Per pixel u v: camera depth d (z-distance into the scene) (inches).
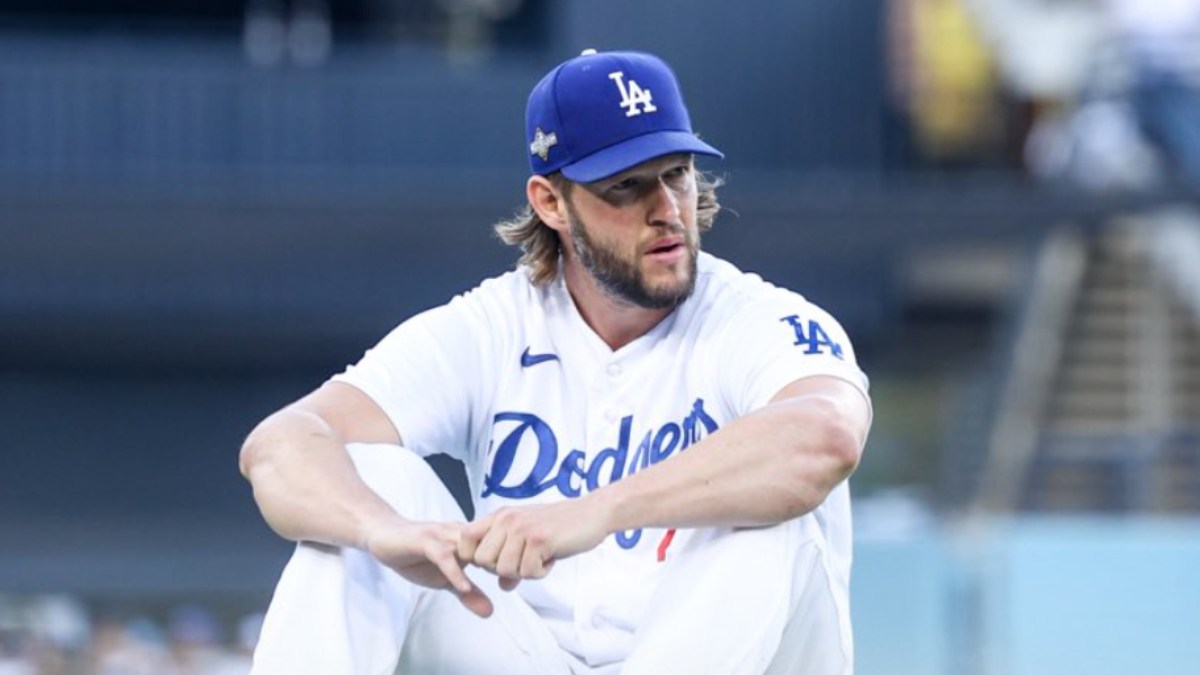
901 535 1502.2
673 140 444.5
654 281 449.4
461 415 481.7
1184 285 2107.5
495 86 2169.0
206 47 2128.4
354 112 2148.1
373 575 445.1
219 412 2133.4
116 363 2112.5
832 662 447.8
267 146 2126.0
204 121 2114.9
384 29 2292.1
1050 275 2108.8
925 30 2351.1
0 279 2031.3
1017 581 1405.0
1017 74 2399.1
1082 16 2394.2
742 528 429.7
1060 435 1953.7
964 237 1844.2
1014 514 1903.3
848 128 2208.4
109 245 1710.1
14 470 2098.9
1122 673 1406.3
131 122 2100.1
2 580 2020.2
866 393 454.6
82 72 2087.8
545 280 480.1
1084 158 2153.1
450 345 478.0
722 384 463.2
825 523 459.8
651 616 433.1
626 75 449.1
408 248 1736.0
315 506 438.3
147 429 2121.1
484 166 2170.3
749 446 427.2
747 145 2194.9
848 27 2207.2
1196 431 1932.8
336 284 2071.9
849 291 2177.7
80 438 2105.1
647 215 447.5
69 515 2098.9
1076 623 1400.1
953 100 2356.1
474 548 428.8
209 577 2036.2
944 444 2122.3
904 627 1378.0
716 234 1787.6
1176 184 1873.8
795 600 434.9
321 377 2149.4
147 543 2106.3
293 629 433.4
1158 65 2178.9
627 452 470.3
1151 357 2075.5
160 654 1278.3
